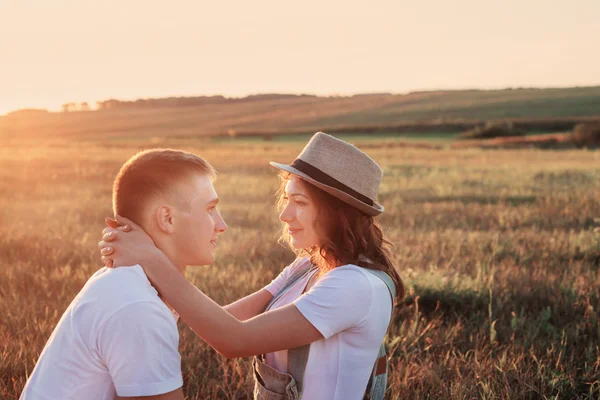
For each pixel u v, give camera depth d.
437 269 5.58
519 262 6.27
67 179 15.52
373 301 1.71
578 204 11.15
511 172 19.22
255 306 2.20
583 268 6.10
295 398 1.74
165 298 1.57
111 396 1.42
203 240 1.63
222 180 15.87
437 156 31.17
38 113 131.00
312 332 1.67
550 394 3.16
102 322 1.37
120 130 100.00
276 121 104.75
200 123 107.94
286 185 1.94
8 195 11.85
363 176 1.83
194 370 3.34
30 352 3.38
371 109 112.19
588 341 3.98
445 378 3.31
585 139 45.50
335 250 1.81
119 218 1.62
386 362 2.01
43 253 6.17
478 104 105.88
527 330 4.12
